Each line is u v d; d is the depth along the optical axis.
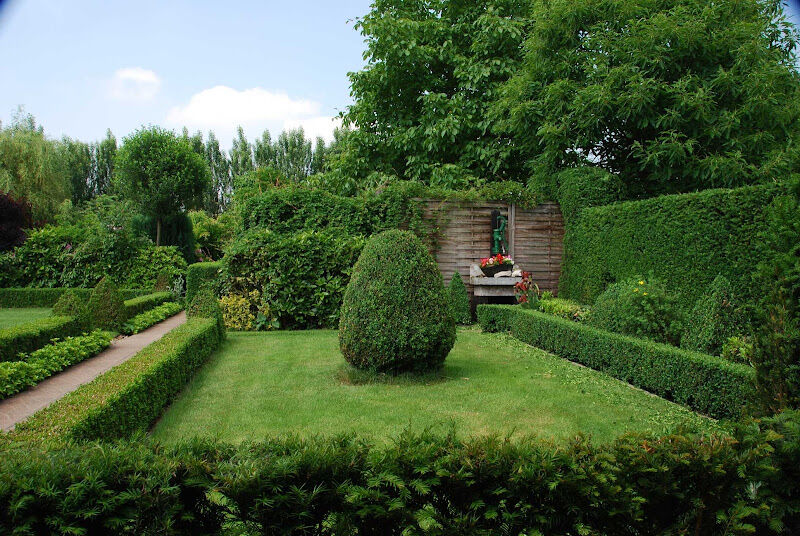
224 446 2.18
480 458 2.01
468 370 6.25
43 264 16.08
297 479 1.97
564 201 10.80
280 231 10.79
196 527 1.96
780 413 2.46
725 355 4.82
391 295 5.55
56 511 1.81
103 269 16.25
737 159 10.12
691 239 6.88
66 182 25.20
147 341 9.25
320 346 7.84
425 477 1.99
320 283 10.06
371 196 11.20
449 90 16.22
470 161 14.49
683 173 10.57
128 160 19.67
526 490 1.99
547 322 7.55
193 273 11.78
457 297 10.49
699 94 9.73
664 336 5.89
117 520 1.80
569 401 4.91
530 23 14.18
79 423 3.02
